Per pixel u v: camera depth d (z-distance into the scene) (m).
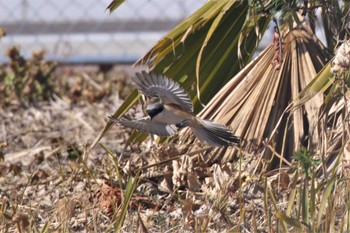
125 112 10.51
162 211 9.73
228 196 9.40
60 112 16.34
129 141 10.71
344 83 9.07
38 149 13.24
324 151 9.35
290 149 10.25
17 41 23.19
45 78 17.75
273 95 10.47
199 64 10.16
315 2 10.61
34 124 15.61
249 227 8.84
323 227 8.33
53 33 22.98
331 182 8.10
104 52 22.91
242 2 10.48
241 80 10.63
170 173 10.30
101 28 22.83
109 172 10.23
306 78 10.48
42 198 10.45
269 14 9.73
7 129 15.36
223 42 10.66
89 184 10.16
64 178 10.75
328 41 10.78
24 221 8.88
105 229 9.20
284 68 10.56
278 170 9.86
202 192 10.02
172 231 8.95
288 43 10.66
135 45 22.84
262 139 10.34
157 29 22.33
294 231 8.30
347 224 8.24
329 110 9.78
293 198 8.30
